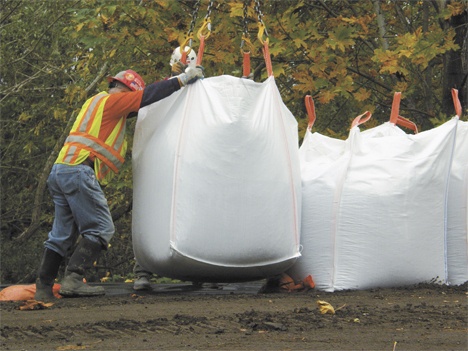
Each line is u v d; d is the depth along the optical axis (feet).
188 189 22.33
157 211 23.04
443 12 35.70
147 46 36.70
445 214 25.21
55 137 51.96
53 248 23.98
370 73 41.34
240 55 36.96
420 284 24.61
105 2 35.70
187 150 22.53
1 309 21.34
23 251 50.65
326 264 24.47
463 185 26.40
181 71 25.32
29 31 49.47
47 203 52.39
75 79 50.24
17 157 52.19
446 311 19.52
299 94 39.14
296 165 23.65
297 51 37.40
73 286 23.73
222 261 22.53
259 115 22.82
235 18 35.94
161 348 14.71
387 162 24.57
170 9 36.14
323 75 35.76
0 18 48.83
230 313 19.22
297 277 25.02
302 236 24.73
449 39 33.09
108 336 16.28
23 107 51.29
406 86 37.58
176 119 23.13
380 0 39.86
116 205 50.78
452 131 25.09
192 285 28.32
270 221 22.71
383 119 43.83
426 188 24.54
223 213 22.29
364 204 24.21
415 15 44.16
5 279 51.34
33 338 16.17
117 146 23.89
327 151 26.02
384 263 24.13
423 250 24.50
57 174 23.57
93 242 23.57
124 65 39.24
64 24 50.11
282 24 35.73
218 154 22.25
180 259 22.41
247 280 23.97
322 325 17.28
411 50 33.22
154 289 26.94
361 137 25.20
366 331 16.53
